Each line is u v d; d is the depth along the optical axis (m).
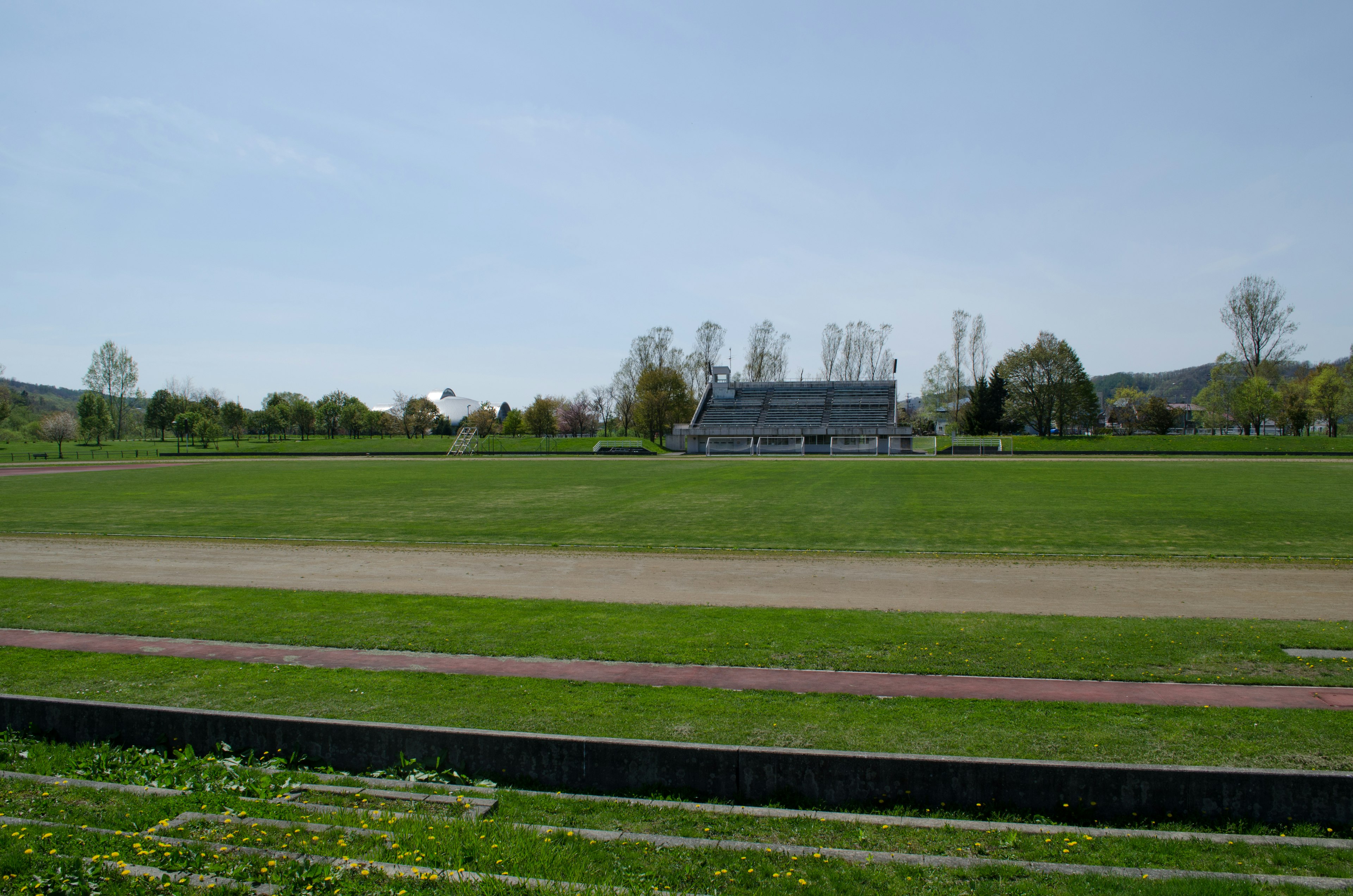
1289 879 6.02
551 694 10.76
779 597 17.38
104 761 8.95
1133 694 10.80
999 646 13.11
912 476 51.09
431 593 17.80
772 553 22.95
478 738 8.76
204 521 30.30
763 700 10.51
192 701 10.58
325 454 93.50
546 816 7.55
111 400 137.50
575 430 130.62
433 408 137.12
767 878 6.04
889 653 12.77
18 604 16.42
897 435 93.69
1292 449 79.25
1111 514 30.73
